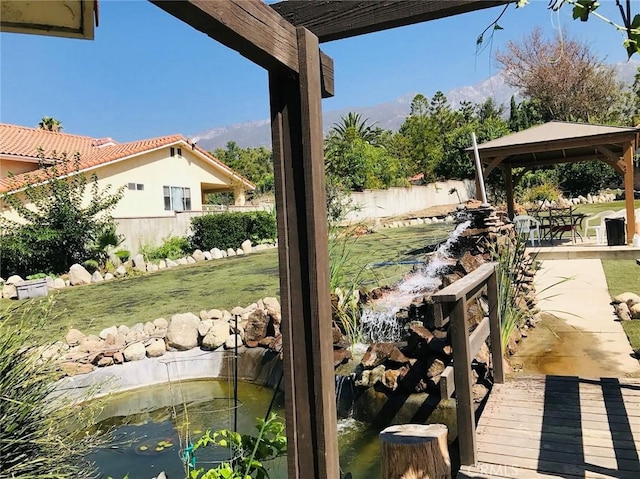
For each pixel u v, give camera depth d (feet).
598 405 10.05
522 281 17.85
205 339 17.84
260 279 30.83
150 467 11.02
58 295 31.91
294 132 5.70
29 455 7.37
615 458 8.01
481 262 15.75
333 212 29.94
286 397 5.77
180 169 61.67
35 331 9.93
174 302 25.63
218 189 73.67
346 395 12.63
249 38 4.62
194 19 4.12
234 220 54.08
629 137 30.73
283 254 5.76
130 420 13.93
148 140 62.80
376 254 32.14
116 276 40.19
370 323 15.69
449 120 128.57
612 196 68.49
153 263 44.52
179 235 52.60
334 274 17.79
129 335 18.54
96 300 28.50
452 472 9.66
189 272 38.55
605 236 35.06
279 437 8.37
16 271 40.55
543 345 14.78
